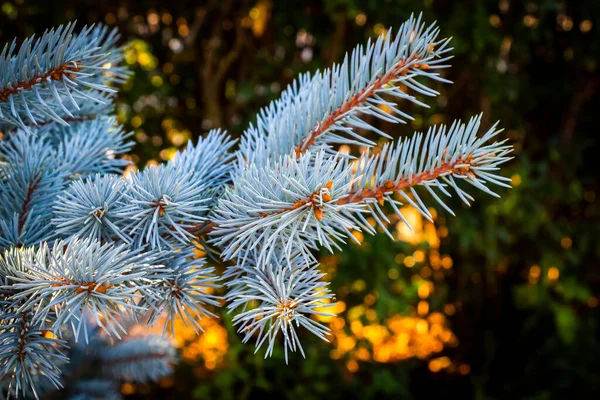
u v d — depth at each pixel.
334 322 1.36
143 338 0.74
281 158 0.46
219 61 1.40
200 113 1.42
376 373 1.40
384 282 1.33
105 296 0.41
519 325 1.60
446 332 1.64
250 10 1.36
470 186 1.31
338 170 0.42
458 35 1.22
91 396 0.73
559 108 1.47
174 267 0.46
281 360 1.33
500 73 1.30
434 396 1.58
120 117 1.23
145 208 0.45
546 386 1.49
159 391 1.41
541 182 1.34
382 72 0.47
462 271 1.54
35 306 0.44
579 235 1.46
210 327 1.36
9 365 0.44
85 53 0.43
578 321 1.50
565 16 1.38
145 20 1.33
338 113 0.48
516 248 1.51
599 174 1.49
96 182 0.46
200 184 0.49
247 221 0.44
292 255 0.47
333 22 1.31
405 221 0.44
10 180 0.51
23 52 0.43
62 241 0.44
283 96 0.53
